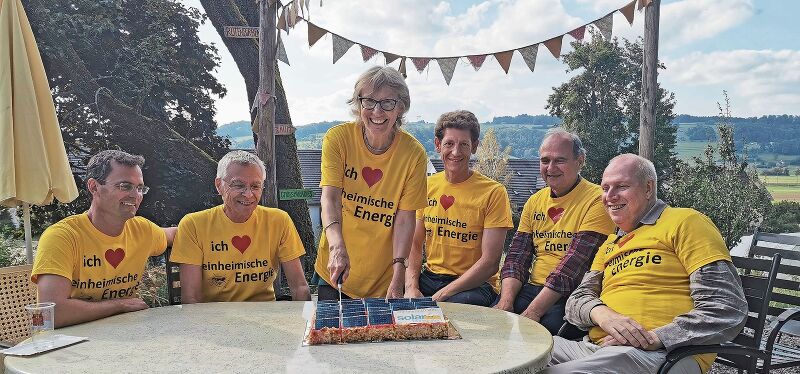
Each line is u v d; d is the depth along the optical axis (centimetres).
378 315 268
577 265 367
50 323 257
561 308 370
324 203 351
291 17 534
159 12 1465
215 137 1620
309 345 251
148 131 1330
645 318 301
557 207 395
